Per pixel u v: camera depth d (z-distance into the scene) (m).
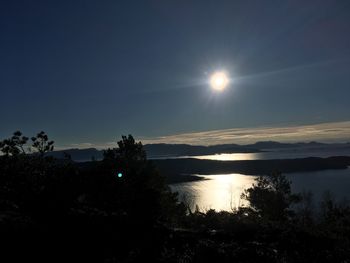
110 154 29.06
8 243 12.52
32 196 20.69
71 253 12.77
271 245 14.88
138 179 27.16
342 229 20.02
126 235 15.27
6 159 22.86
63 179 23.06
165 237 15.35
